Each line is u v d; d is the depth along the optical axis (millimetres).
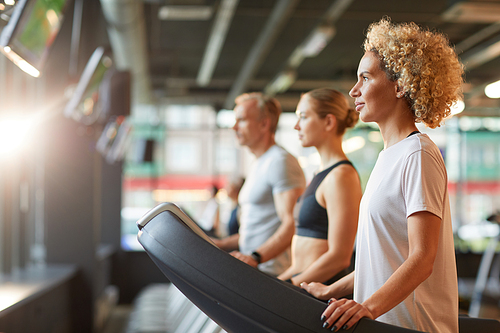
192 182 11391
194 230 1159
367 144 10922
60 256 4797
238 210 4199
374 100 1277
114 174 7781
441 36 1285
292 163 2379
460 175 11625
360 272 1271
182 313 3943
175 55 9594
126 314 6801
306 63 10398
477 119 11766
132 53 6578
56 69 4551
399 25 1285
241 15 7672
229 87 12242
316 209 1882
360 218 1304
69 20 4488
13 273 3959
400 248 1203
